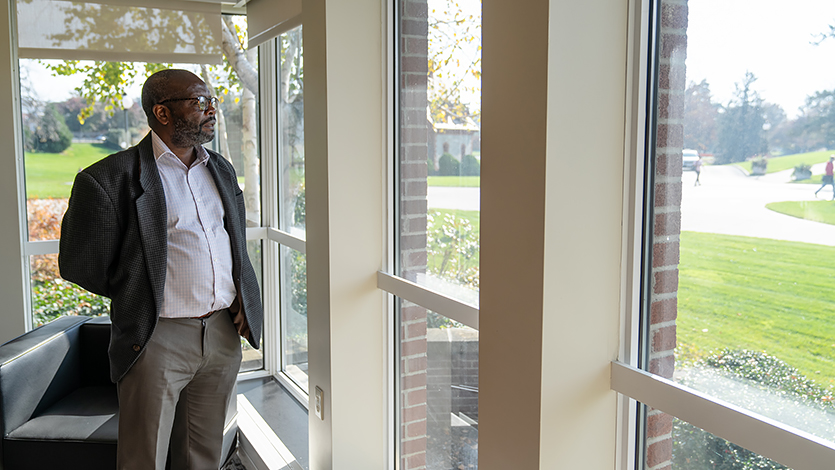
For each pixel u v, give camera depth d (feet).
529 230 4.21
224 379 7.96
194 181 7.45
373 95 7.64
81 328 10.03
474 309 5.81
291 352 12.50
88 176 6.66
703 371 3.87
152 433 7.11
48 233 11.51
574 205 4.15
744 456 3.66
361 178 7.68
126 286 6.79
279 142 12.41
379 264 7.91
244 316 7.91
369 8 7.51
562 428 4.31
